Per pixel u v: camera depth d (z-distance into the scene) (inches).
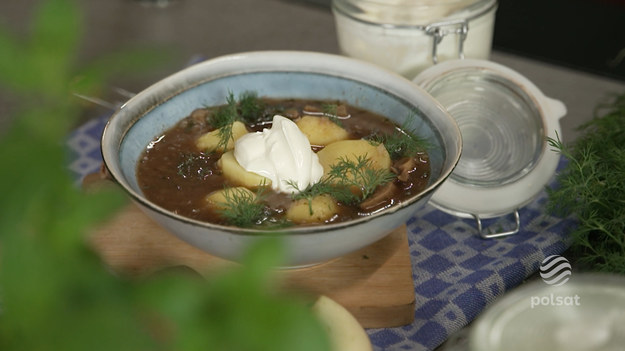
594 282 21.3
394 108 27.7
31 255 7.5
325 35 45.2
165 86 27.4
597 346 20.1
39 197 7.3
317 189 24.9
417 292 26.3
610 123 28.9
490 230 28.4
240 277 7.9
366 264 26.0
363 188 25.3
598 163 27.8
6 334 7.9
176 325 8.1
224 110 28.0
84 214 7.8
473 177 28.1
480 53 32.3
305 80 28.7
